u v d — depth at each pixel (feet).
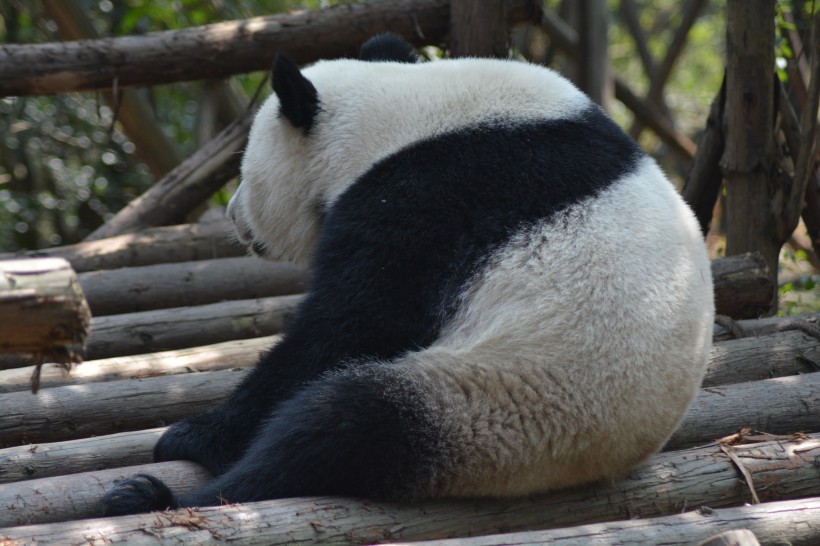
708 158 45.60
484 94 27.76
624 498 24.90
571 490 24.89
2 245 93.15
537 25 53.06
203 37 52.80
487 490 23.93
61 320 15.80
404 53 34.99
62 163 95.40
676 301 24.30
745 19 41.70
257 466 24.62
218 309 44.70
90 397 33.37
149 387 34.24
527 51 90.99
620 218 24.71
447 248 25.25
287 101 30.14
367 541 22.81
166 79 53.21
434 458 23.32
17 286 15.40
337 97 30.27
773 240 43.42
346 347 25.64
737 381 34.50
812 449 26.12
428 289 25.22
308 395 24.68
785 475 25.58
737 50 42.16
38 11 88.38
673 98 130.00
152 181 96.07
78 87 52.47
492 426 23.34
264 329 44.73
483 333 24.39
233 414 27.81
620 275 23.98
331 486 23.88
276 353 27.35
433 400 23.62
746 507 23.02
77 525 21.18
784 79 48.34
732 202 43.75
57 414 32.76
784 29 51.39
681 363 24.20
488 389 23.58
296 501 23.22
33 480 26.63
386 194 26.43
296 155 31.17
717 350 34.99
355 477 23.61
